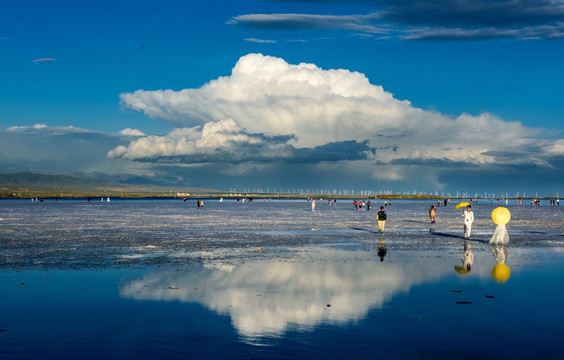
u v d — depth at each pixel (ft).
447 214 266.57
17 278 59.77
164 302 47.57
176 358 32.24
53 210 300.20
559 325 39.88
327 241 106.22
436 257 79.82
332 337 36.81
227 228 144.46
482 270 66.39
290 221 183.62
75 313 43.32
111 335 36.99
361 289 53.72
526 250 90.38
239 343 35.35
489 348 34.40
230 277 60.75
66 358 32.14
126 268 67.56
